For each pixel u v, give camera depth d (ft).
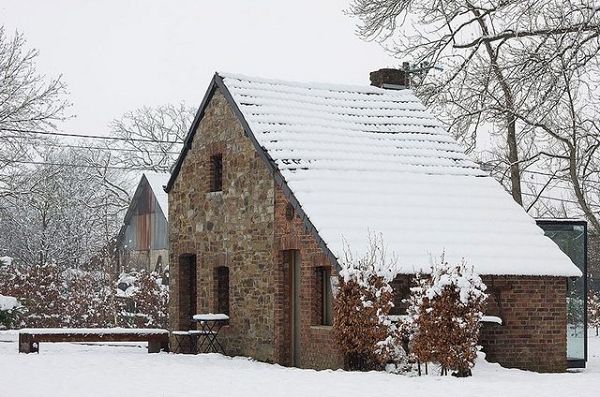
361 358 67.10
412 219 74.13
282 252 77.36
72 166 185.68
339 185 75.72
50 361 72.02
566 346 75.72
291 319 77.41
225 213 84.58
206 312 86.89
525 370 73.20
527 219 78.28
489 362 71.97
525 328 74.13
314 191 74.33
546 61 87.45
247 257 81.20
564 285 75.56
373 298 66.33
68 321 120.88
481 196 79.92
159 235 171.01
